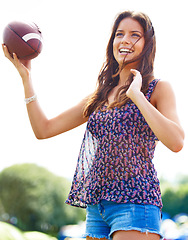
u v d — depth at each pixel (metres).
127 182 2.61
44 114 3.12
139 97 2.59
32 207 24.66
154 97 2.78
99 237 2.72
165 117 2.56
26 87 3.09
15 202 25.05
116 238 2.58
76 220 24.97
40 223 24.70
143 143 2.68
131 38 2.90
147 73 2.89
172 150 2.54
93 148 2.86
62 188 25.36
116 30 3.04
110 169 2.66
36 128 3.09
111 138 2.71
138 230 2.53
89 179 2.79
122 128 2.70
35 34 3.10
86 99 3.14
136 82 2.65
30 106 3.09
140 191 2.58
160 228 2.64
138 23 2.92
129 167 2.63
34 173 25.41
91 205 2.78
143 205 2.57
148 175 2.64
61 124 3.11
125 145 2.67
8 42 3.07
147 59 2.92
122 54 2.90
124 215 2.57
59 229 24.84
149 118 2.53
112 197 2.60
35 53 3.11
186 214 26.89
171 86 2.79
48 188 25.09
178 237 13.45
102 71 3.11
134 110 2.72
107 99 2.95
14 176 25.23
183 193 27.25
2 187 25.42
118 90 2.87
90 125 2.84
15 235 5.38
